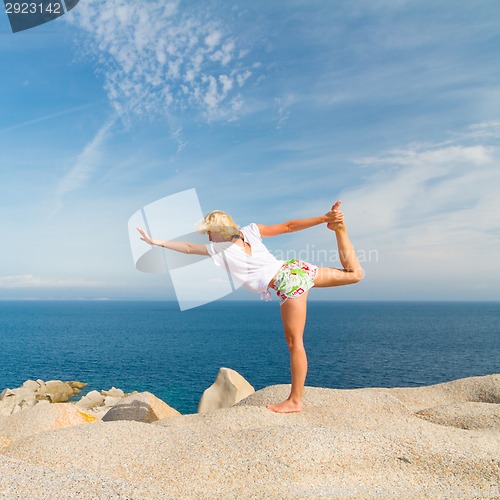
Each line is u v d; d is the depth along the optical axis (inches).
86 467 128.2
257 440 140.9
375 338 2864.2
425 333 3336.6
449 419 192.1
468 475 127.6
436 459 133.9
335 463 129.1
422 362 1827.0
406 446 140.4
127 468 127.9
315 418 191.6
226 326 4239.7
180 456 134.7
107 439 146.9
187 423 189.2
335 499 113.8
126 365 1702.8
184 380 1389.0
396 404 228.5
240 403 241.0
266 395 236.7
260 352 2137.1
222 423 179.5
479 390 251.1
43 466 127.3
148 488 108.1
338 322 4734.3
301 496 113.3
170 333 3361.2
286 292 185.9
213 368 1635.1
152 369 1611.7
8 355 2004.2
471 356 2025.1
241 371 1576.0
